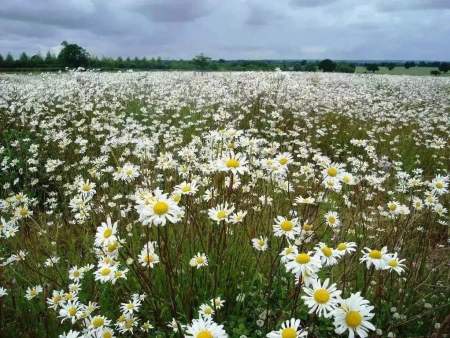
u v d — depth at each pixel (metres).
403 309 3.46
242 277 3.62
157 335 2.99
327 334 3.08
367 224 4.88
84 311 2.92
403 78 26.06
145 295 3.11
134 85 15.16
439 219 5.26
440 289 3.76
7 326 3.35
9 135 8.45
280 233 2.79
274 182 5.01
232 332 3.07
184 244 3.90
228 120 9.29
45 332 3.29
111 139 7.16
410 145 9.82
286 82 14.60
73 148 7.94
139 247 3.95
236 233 3.91
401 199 6.00
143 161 5.64
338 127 10.81
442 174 8.36
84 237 4.57
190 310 3.08
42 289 3.54
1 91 12.62
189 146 5.53
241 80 15.32
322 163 3.57
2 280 3.79
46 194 6.97
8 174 7.30
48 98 11.66
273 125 8.67
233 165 3.07
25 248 4.45
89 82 14.06
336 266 3.82
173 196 3.04
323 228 4.65
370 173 7.31
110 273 2.84
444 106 14.78
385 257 2.60
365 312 1.86
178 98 12.32
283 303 3.28
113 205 5.01
